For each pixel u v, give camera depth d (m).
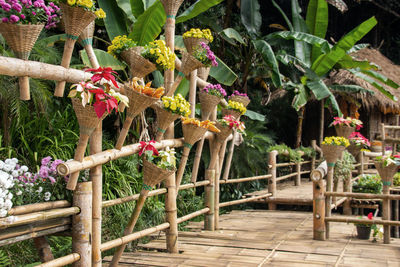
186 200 6.10
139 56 2.69
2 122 4.21
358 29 7.04
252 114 6.91
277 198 6.33
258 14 7.68
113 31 5.29
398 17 13.81
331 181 4.72
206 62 3.11
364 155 8.16
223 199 7.50
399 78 10.32
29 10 2.02
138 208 2.88
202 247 3.70
